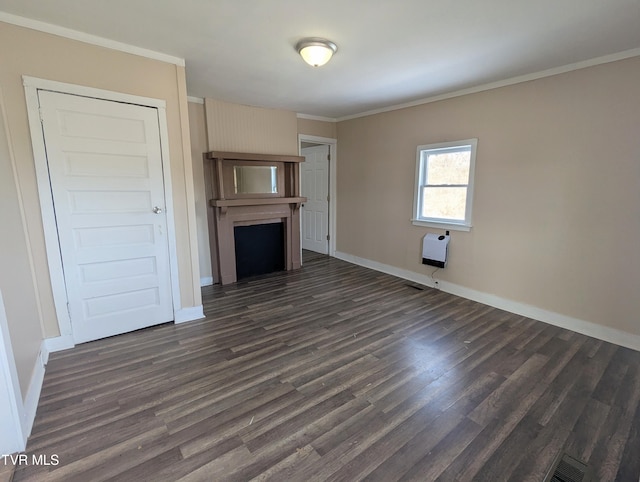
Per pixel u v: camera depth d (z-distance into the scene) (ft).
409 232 14.64
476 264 12.21
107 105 8.36
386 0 6.26
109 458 5.13
